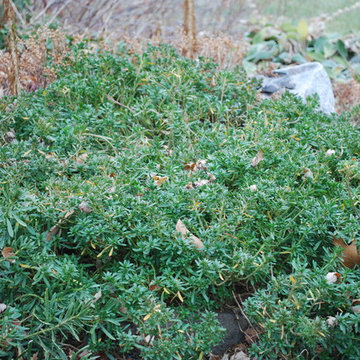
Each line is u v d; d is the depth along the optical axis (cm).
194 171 102
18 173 93
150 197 91
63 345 81
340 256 86
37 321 79
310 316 84
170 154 112
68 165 101
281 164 103
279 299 80
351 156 112
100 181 90
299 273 77
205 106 128
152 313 76
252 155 107
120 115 124
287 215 93
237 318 86
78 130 107
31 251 79
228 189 102
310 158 109
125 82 138
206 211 91
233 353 84
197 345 77
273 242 88
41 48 149
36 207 83
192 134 122
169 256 84
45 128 111
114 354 81
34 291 81
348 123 128
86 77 138
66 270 77
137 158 106
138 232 84
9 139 117
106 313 77
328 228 95
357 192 98
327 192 100
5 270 78
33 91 138
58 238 85
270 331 77
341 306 82
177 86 129
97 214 85
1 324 71
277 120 122
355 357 78
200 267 81
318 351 82
